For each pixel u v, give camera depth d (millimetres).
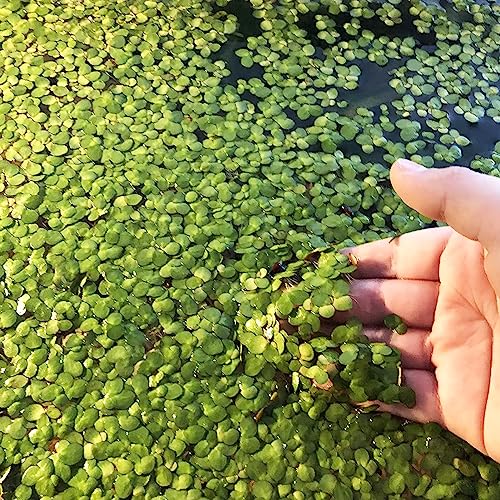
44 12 331
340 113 316
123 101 308
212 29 335
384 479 230
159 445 232
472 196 214
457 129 319
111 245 269
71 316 254
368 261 253
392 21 347
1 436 232
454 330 236
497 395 223
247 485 226
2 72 313
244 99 316
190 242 271
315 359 237
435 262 242
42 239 269
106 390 240
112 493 224
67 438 232
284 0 346
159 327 255
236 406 239
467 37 347
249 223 277
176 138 299
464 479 229
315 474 229
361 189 292
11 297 258
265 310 250
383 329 247
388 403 229
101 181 284
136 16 334
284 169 294
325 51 335
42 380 242
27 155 290
